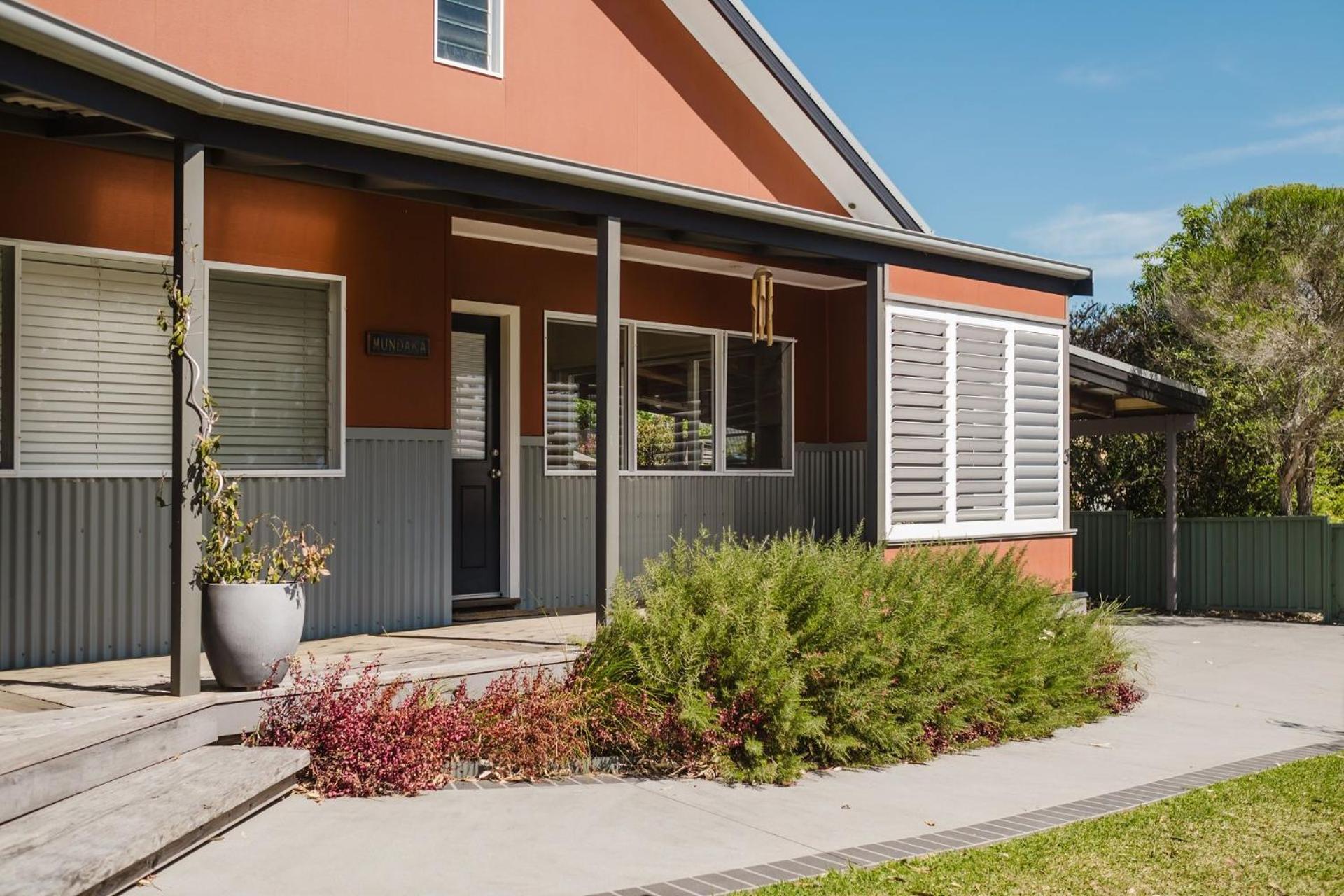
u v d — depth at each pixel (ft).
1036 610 30.17
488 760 21.86
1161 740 27.27
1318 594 50.98
